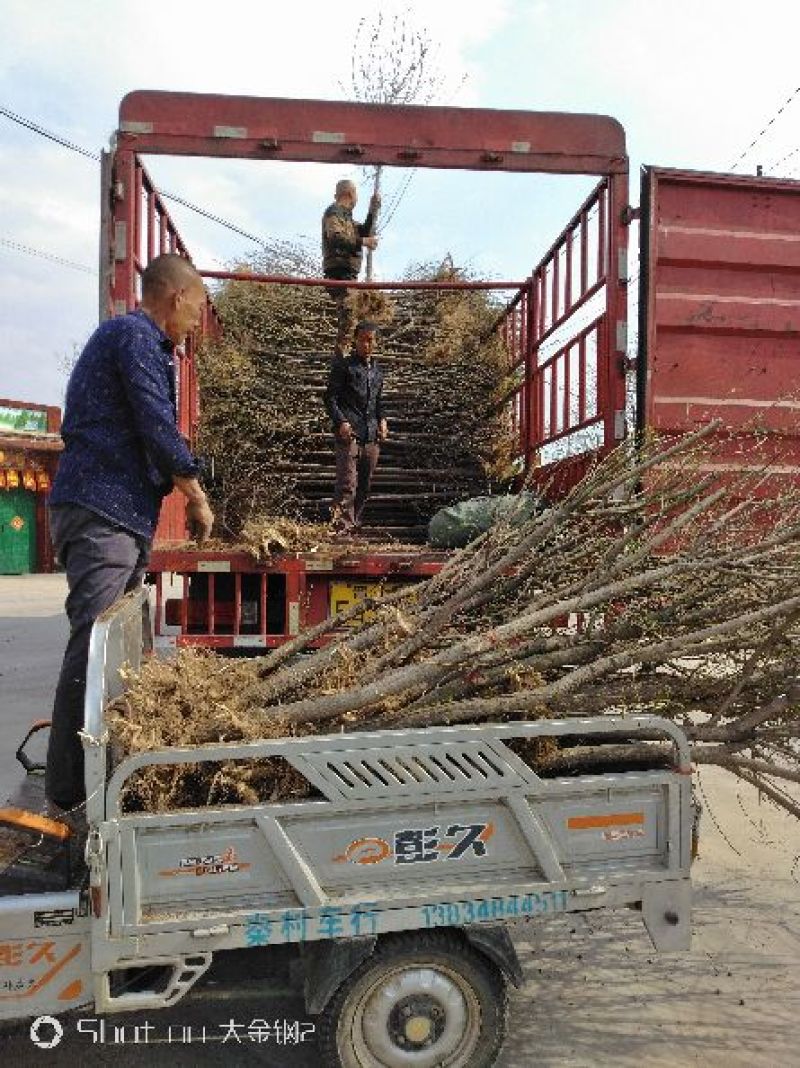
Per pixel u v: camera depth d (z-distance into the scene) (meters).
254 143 5.15
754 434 4.62
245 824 2.34
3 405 21.56
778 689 3.02
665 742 2.95
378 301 7.74
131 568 3.19
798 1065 2.71
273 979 2.88
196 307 3.38
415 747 2.42
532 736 2.50
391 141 5.22
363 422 6.55
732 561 2.91
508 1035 2.84
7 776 5.05
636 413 5.17
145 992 2.36
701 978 3.19
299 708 2.72
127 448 3.16
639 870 2.58
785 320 5.23
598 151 5.27
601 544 3.32
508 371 7.57
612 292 5.25
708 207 5.16
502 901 2.46
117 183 5.05
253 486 7.04
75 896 2.35
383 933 2.46
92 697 2.31
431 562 4.85
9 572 21.89
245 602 4.84
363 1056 2.49
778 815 4.59
